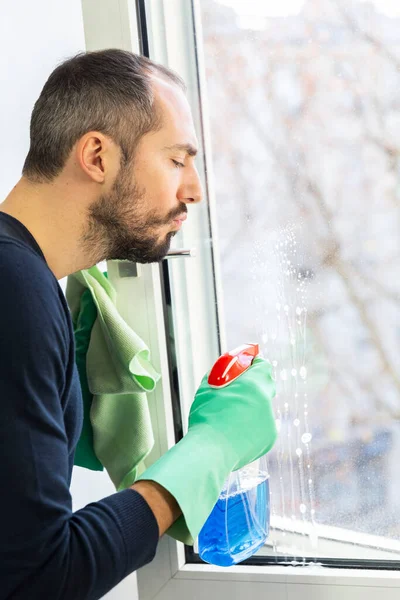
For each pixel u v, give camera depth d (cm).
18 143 137
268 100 119
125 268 125
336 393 121
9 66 134
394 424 118
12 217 90
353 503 122
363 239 116
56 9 137
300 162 118
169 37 124
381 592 118
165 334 128
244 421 96
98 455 122
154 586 130
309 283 120
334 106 115
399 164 112
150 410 128
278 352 124
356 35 112
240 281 125
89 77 91
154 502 85
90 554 78
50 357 79
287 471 125
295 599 123
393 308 116
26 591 76
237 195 123
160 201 92
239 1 119
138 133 90
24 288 79
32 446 76
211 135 124
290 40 117
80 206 92
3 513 75
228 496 111
